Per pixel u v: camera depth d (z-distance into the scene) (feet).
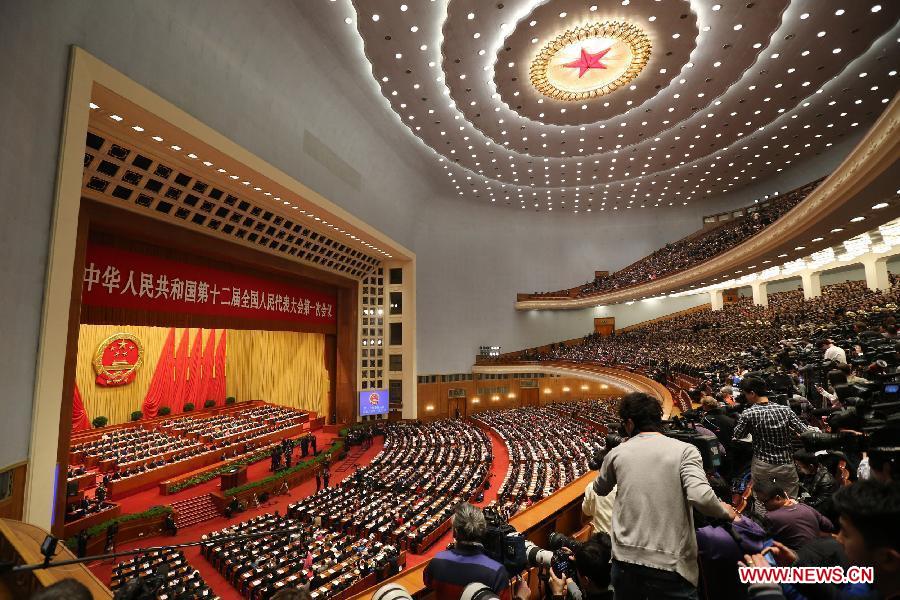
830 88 75.36
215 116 50.62
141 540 53.31
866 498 4.63
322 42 61.46
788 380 22.43
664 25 57.52
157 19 42.96
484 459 76.23
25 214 31.07
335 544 48.57
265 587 40.04
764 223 95.30
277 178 60.64
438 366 125.80
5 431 29.43
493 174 109.81
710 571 6.89
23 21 30.96
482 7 54.60
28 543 16.94
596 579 7.67
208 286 71.10
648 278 112.68
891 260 93.91
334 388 105.60
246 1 50.08
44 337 32.22
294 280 91.61
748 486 13.74
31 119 31.63
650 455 6.90
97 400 86.63
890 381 13.26
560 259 141.38
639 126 85.10
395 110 79.77
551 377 135.54
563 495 14.06
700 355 76.89
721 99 77.05
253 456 79.41
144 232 56.90
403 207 108.58
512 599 7.09
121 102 40.52
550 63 66.69
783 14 56.54
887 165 36.42
